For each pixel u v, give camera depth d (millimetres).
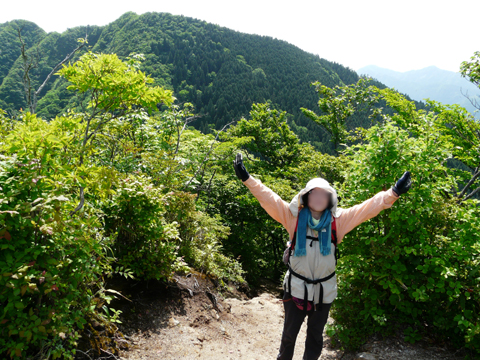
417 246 3180
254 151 27156
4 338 2062
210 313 4629
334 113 25625
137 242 4133
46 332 2164
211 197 12852
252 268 12984
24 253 2055
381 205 2322
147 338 3455
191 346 3598
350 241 3594
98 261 2811
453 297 3113
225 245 12305
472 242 3070
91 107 4422
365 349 3293
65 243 2369
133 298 3922
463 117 12719
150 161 5746
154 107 4344
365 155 3547
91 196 3566
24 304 2166
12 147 2219
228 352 3818
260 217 14508
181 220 5566
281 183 13844
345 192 3869
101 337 2793
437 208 3309
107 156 5949
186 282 4934
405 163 3354
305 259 2350
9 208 2012
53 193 2268
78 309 2598
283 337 2564
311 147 25109
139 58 6363
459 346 3160
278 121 27812
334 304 3559
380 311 3295
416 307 3385
